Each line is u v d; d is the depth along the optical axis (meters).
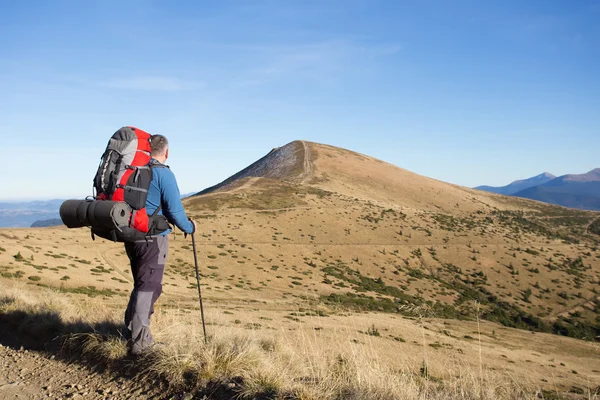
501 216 149.38
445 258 90.62
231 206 107.88
